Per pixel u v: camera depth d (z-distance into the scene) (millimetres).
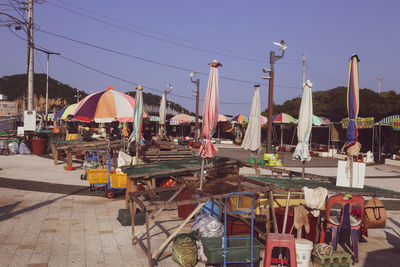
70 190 12133
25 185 12742
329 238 7863
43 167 17531
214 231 6254
